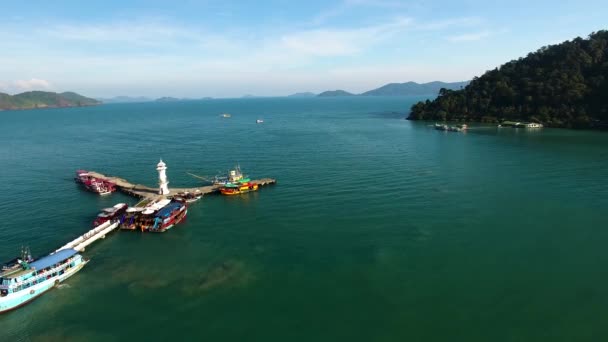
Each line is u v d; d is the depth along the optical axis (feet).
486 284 176.65
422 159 456.86
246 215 281.33
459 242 220.02
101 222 267.80
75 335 152.66
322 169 418.51
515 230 234.38
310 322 155.02
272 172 414.41
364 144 591.78
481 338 142.51
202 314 162.50
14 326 159.74
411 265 195.72
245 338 147.13
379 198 304.71
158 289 182.91
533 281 178.09
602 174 357.82
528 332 144.87
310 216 271.69
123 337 150.30
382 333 147.02
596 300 162.61
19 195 349.82
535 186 325.42
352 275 188.55
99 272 201.57
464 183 340.39
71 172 442.50
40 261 191.52
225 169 438.40
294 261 205.36
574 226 237.66
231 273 195.11
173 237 245.86
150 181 397.19
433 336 144.46
